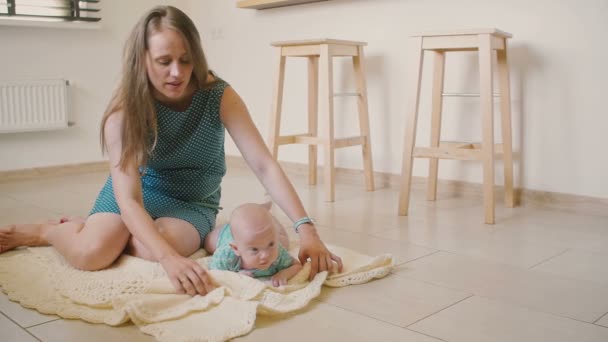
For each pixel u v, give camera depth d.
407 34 2.93
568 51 2.45
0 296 1.41
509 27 2.60
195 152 1.64
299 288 1.40
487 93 2.23
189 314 1.24
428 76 2.88
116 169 1.46
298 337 1.18
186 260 1.34
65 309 1.29
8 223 2.26
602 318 1.29
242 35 3.78
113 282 1.35
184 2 4.12
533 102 2.57
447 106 2.84
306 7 3.38
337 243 1.94
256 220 1.37
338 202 2.67
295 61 3.46
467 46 2.28
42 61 3.49
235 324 1.19
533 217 2.36
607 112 2.38
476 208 2.53
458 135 2.82
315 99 3.11
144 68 1.43
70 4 3.57
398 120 3.02
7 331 1.20
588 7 2.39
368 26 3.09
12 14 3.36
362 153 3.17
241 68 3.82
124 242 1.56
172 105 1.55
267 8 3.58
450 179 2.86
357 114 3.19
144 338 1.16
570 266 1.69
